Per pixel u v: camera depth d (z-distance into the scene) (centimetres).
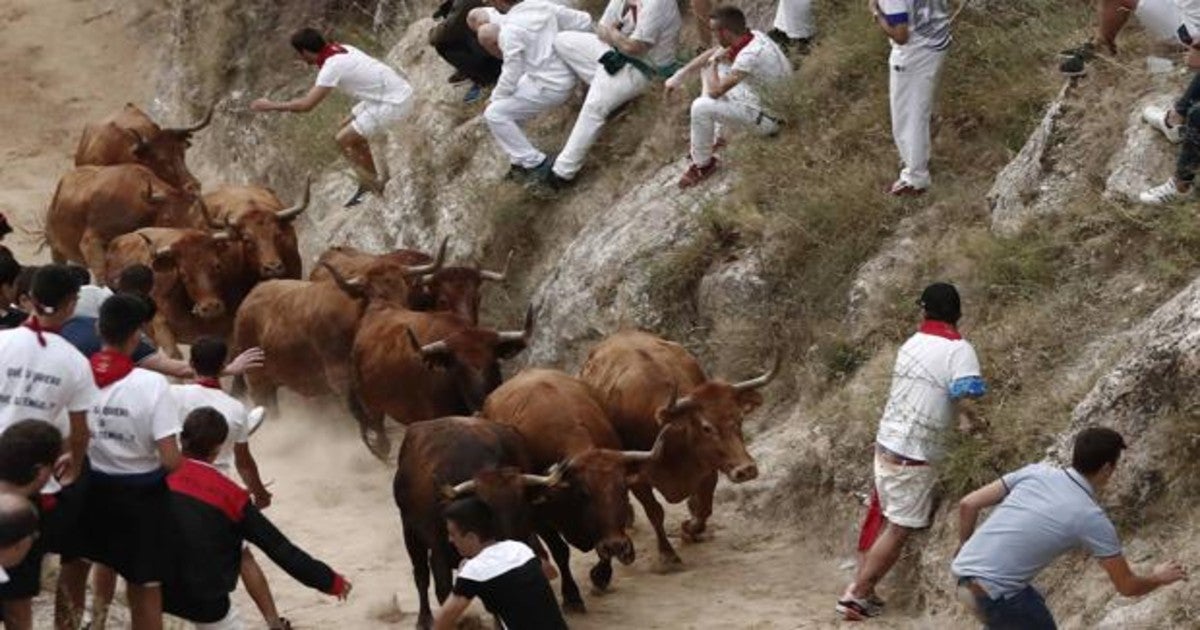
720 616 2064
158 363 2044
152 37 4719
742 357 2567
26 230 3900
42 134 4488
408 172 3391
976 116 2592
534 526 2022
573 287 2806
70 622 1922
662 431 2088
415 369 2462
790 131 2734
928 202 2505
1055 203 2277
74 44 4744
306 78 4241
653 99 3045
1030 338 2142
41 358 1722
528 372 2270
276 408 2897
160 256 2866
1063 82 2525
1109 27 2322
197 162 4362
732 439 2094
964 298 2295
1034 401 2041
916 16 2422
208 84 4394
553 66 3083
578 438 2095
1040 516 1617
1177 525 1822
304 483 2648
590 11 3509
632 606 2119
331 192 3672
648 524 2394
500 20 3222
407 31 3828
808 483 2295
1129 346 1986
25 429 1606
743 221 2627
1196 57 2094
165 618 2039
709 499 2261
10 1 4838
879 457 2014
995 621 1627
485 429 2048
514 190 3117
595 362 2327
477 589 1677
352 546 2394
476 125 3347
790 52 2888
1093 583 1834
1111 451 1619
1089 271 2178
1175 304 1930
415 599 2211
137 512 1784
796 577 2164
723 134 2850
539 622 1673
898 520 1998
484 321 3034
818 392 2414
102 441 1778
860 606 2016
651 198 2838
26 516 1545
